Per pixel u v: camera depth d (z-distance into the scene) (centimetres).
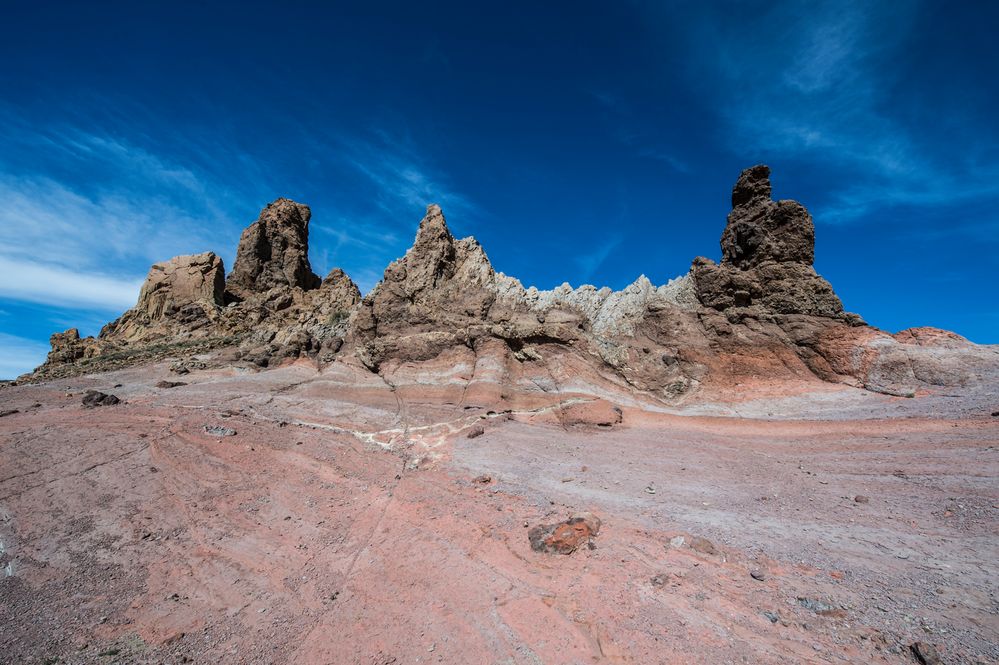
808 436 1998
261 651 902
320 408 2852
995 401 1866
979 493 1206
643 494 1489
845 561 973
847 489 1399
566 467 1836
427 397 2997
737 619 819
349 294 4778
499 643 831
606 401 2631
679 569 996
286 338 4134
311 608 1020
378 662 830
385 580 1084
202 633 972
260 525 1445
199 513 1538
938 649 690
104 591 1145
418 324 3500
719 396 2677
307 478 1798
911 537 1052
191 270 5166
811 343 2702
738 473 1641
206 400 2942
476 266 3647
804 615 812
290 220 5762
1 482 1803
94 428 2397
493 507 1421
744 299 2981
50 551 1341
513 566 1073
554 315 3184
